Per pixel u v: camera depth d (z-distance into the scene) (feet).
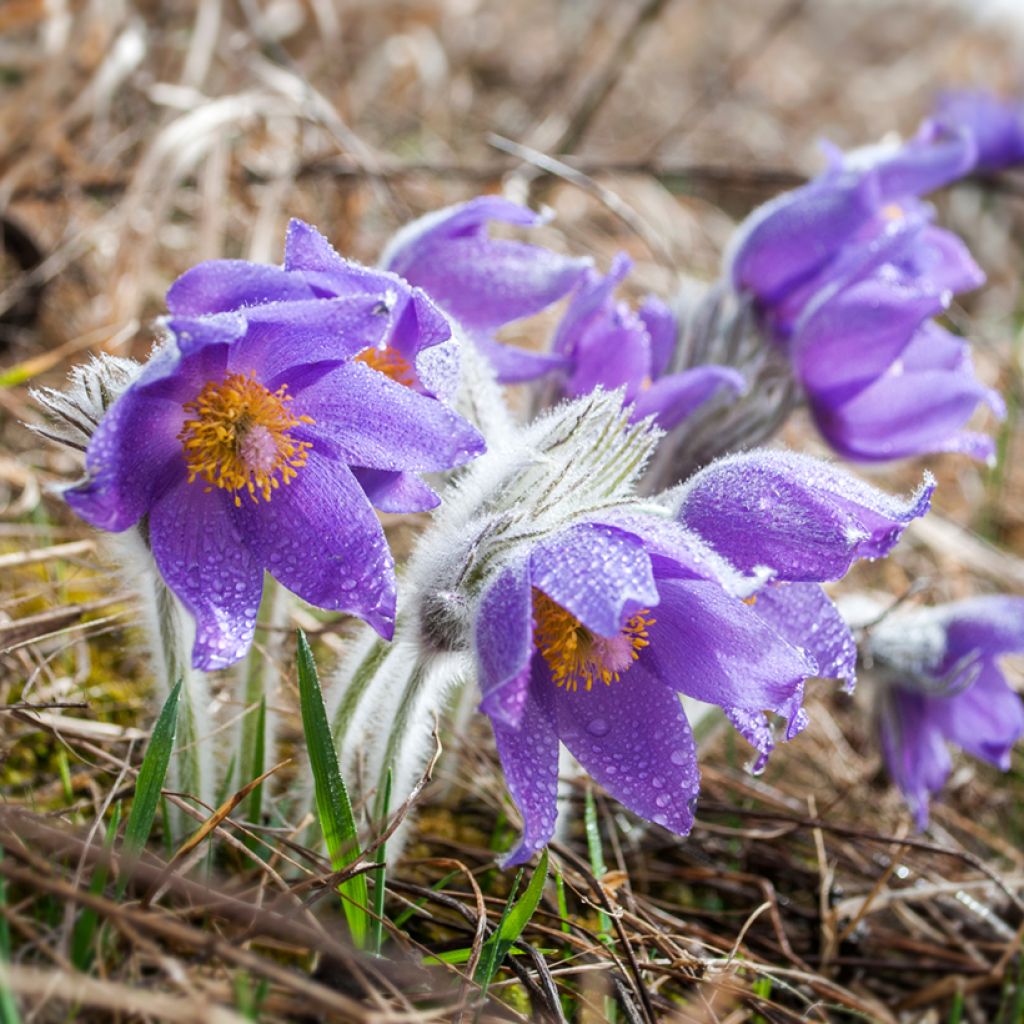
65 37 2.34
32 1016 1.40
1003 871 1.88
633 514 1.49
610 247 2.67
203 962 1.45
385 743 1.59
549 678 1.53
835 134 3.88
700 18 4.26
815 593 1.58
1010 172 3.12
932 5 4.87
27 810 1.53
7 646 1.68
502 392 1.74
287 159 2.35
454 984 1.51
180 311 1.49
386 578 1.49
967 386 1.77
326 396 1.53
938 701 1.84
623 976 1.56
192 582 1.49
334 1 3.19
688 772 1.53
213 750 1.65
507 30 3.77
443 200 2.62
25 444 1.98
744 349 1.82
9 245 2.12
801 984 1.67
